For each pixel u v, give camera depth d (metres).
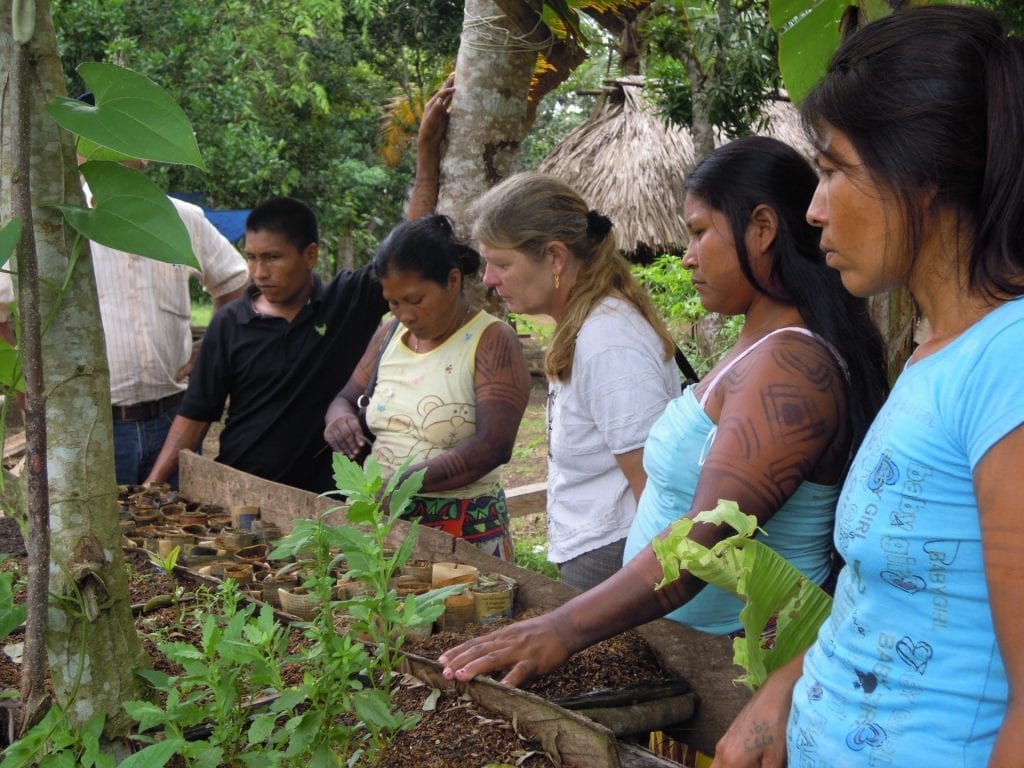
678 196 12.02
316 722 1.53
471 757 1.69
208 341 4.02
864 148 1.25
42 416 1.48
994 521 1.11
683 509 2.09
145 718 1.53
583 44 4.34
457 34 12.43
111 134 1.40
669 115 8.87
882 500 1.25
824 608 1.55
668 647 2.06
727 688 1.98
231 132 13.08
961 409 1.17
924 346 1.30
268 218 3.84
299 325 3.96
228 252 4.93
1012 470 1.10
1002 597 1.11
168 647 1.58
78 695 1.64
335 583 2.37
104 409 1.63
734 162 1.99
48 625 1.61
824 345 1.87
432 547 2.68
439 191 4.27
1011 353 1.13
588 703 1.90
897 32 1.26
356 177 16.78
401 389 3.35
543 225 2.61
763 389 1.82
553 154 13.23
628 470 2.53
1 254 1.36
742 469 1.78
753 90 7.38
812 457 1.81
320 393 4.01
